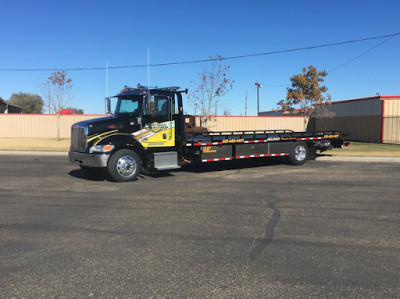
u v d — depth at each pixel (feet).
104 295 10.70
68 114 101.86
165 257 13.65
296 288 11.14
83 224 17.95
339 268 12.66
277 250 14.42
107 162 29.68
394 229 17.24
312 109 87.04
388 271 12.42
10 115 100.32
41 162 46.11
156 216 19.47
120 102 32.73
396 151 60.49
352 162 47.21
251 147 39.17
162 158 32.40
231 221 18.53
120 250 14.37
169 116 33.45
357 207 21.62
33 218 19.01
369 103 88.28
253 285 11.34
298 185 29.17
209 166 42.60
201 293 10.83
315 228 17.39
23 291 10.91
